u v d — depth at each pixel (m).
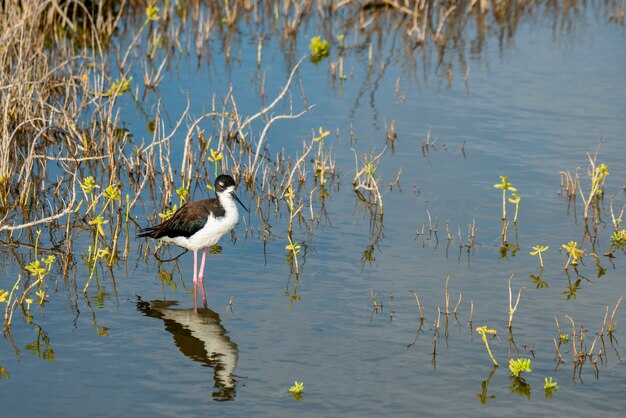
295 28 25.66
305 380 10.11
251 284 12.59
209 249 13.77
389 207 15.27
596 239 13.94
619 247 13.66
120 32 25.22
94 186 13.64
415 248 13.70
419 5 28.06
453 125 19.03
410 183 16.20
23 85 18.30
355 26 26.66
